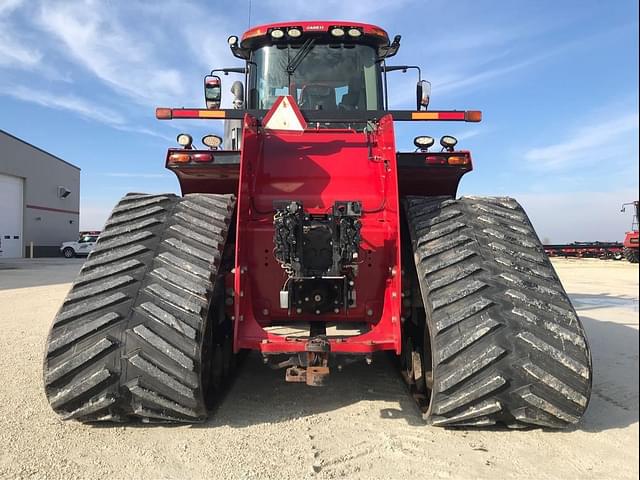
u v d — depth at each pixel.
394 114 4.52
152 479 2.65
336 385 4.29
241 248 3.59
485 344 3.00
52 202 38.06
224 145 5.55
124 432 3.22
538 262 3.38
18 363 4.88
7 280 14.45
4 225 32.53
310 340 3.31
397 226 3.49
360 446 3.04
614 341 6.13
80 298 3.17
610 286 13.89
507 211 3.79
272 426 3.37
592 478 2.67
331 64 5.38
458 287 3.21
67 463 2.81
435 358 3.07
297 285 3.47
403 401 3.88
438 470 2.74
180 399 3.03
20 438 3.12
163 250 3.43
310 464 2.81
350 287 3.46
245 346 3.32
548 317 3.07
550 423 3.05
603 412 3.61
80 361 2.98
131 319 3.09
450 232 3.59
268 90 5.38
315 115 4.62
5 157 32.03
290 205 3.32
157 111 4.42
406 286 3.85
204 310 3.14
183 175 4.24
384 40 5.40
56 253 38.41
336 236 3.32
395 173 3.57
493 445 3.05
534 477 2.67
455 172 4.18
